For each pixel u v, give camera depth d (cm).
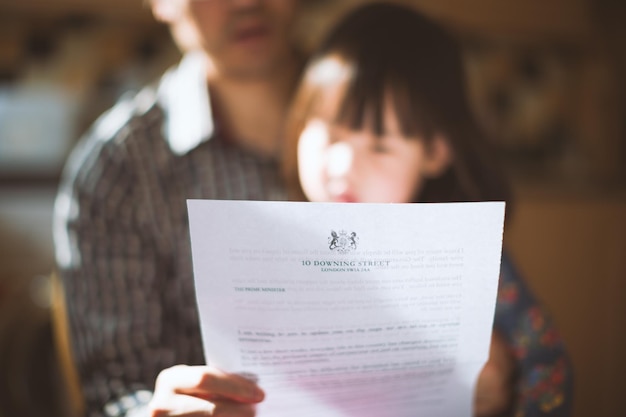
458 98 74
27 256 174
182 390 51
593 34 229
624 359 208
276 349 49
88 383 73
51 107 185
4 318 148
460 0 208
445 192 76
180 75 93
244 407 51
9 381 138
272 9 86
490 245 48
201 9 81
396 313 48
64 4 175
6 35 178
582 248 205
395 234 45
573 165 229
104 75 188
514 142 227
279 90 96
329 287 46
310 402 52
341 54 71
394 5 76
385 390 52
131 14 182
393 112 67
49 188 178
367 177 68
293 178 79
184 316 83
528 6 218
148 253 84
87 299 77
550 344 70
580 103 232
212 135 88
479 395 68
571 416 69
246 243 45
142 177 85
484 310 50
